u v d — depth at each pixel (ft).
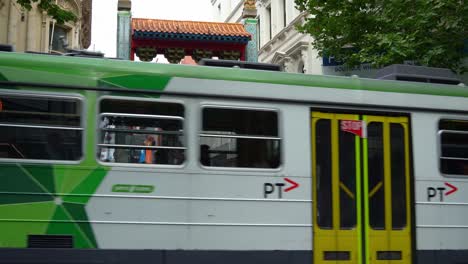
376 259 24.27
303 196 23.65
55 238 20.81
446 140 26.35
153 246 21.65
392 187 25.08
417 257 24.84
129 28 55.57
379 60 37.40
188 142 22.68
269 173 23.38
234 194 22.84
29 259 20.42
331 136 24.56
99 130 21.89
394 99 25.75
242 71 23.99
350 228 24.11
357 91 25.27
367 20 41.52
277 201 23.29
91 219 21.22
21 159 20.94
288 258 23.07
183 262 21.85
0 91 21.18
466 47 38.27
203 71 23.43
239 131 23.41
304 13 76.84
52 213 20.90
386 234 24.58
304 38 80.69
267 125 23.80
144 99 22.57
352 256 23.94
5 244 20.30
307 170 23.88
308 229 23.50
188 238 22.06
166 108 22.76
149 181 22.02
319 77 24.97
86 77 22.12
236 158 23.17
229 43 56.13
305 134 24.14
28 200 20.75
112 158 21.83
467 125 26.86
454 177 26.07
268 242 22.90
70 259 20.79
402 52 36.32
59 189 21.11
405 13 39.04
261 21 99.09
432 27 37.78
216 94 23.36
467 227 25.88
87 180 21.43
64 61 22.07
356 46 42.91
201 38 54.95
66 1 77.46
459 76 43.73
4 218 20.40
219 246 22.33
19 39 65.77
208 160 22.81
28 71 21.58
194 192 22.41
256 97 23.80
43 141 21.31
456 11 36.32
